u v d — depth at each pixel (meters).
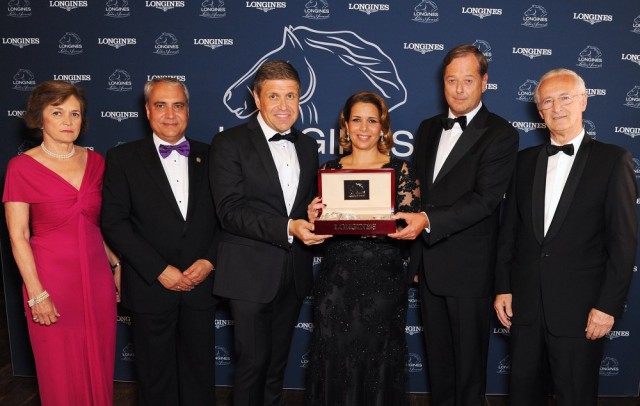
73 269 2.55
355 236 2.51
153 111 2.65
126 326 3.53
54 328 2.56
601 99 3.24
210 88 3.33
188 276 2.62
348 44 3.28
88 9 3.30
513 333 2.47
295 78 2.50
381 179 2.43
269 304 2.60
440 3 3.23
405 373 2.59
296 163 2.64
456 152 2.60
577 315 2.30
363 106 2.52
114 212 2.60
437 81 3.28
